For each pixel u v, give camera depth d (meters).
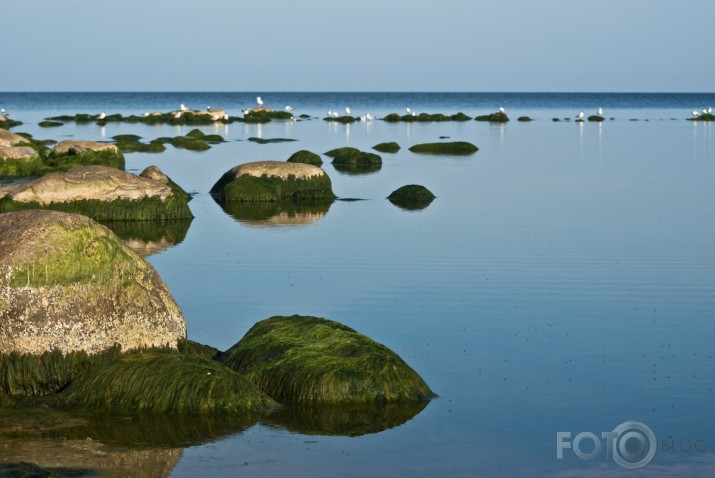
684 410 16.05
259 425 15.23
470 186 48.97
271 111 130.25
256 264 27.81
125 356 16.22
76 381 15.81
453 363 18.36
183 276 26.12
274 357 17.05
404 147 76.94
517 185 49.28
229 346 19.44
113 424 15.06
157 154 68.00
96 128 104.75
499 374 17.77
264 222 36.81
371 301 23.11
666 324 21.16
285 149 73.44
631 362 18.50
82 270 16.05
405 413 15.81
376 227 35.19
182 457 14.00
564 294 23.91
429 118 125.31
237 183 43.56
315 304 22.83
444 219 37.19
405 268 27.06
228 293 24.00
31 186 35.84
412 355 18.83
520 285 24.88
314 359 16.59
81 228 16.25
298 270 26.89
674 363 18.45
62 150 54.34
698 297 23.61
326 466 13.77
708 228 34.75
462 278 25.72
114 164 54.00
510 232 33.78
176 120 113.38
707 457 14.17
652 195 44.78
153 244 31.61
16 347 15.75
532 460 14.06
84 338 16.00
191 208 41.09
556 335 20.27
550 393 16.80
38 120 127.12
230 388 15.70
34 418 15.12
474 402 16.33
